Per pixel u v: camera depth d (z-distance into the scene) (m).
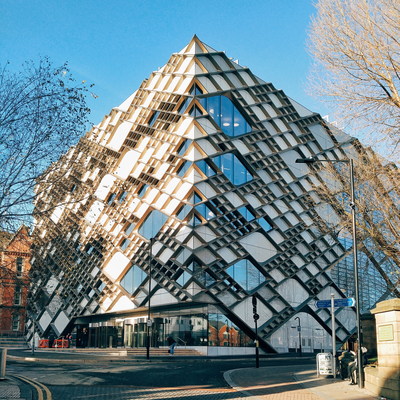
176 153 48.62
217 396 15.05
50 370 24.39
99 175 56.97
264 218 52.72
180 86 49.97
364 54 18.08
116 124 57.53
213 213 47.50
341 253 61.62
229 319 48.19
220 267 47.31
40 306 67.25
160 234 48.97
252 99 54.09
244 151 51.59
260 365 31.08
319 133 60.72
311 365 31.05
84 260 58.81
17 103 15.40
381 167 21.62
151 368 26.12
